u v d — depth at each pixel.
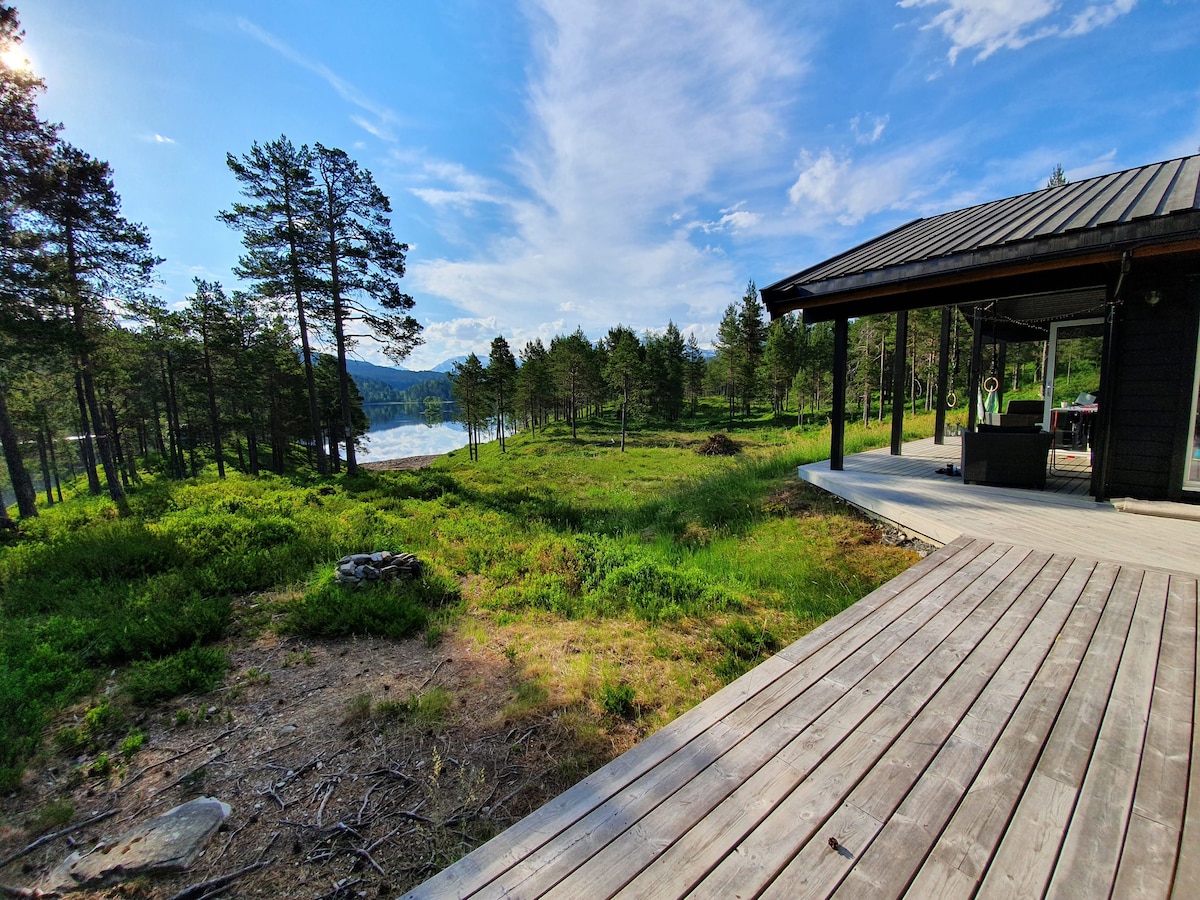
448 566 5.25
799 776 1.39
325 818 1.96
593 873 1.11
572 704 2.75
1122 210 4.20
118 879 1.66
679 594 4.33
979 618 2.34
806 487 6.36
